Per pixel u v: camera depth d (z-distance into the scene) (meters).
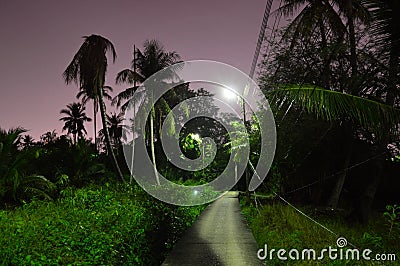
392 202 16.64
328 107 8.72
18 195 15.23
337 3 10.29
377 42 7.72
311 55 13.49
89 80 27.59
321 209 14.70
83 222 9.44
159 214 10.77
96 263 6.27
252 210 17.58
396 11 7.42
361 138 15.27
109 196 15.09
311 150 15.82
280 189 18.39
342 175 15.80
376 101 9.08
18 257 6.10
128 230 8.31
